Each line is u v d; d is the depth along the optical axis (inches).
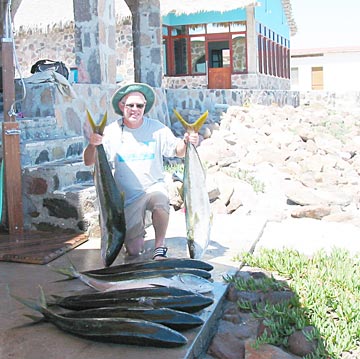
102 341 155.9
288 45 1258.6
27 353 151.0
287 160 462.9
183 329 161.8
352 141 620.1
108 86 436.5
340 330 170.7
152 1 557.3
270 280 204.7
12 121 274.7
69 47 919.7
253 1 823.1
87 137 398.0
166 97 589.3
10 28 277.9
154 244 252.4
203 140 502.9
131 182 228.8
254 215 318.0
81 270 221.0
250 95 741.3
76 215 273.0
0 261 236.1
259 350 160.1
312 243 265.4
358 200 379.9
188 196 216.1
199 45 991.6
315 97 1246.3
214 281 203.0
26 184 281.4
